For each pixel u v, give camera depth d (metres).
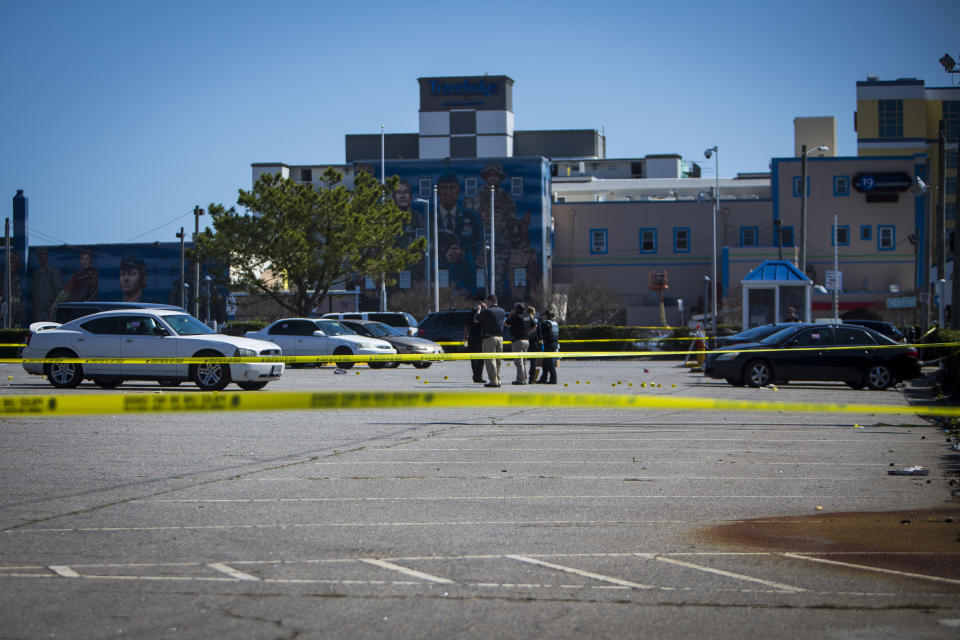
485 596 8.51
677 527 11.28
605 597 8.49
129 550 10.05
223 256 75.69
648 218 135.38
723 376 35.44
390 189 80.69
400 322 62.00
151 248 120.06
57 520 11.45
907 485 14.16
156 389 30.98
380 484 13.95
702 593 8.63
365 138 169.62
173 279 119.69
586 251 136.25
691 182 149.25
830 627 7.74
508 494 13.24
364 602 8.30
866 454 17.31
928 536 10.84
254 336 47.72
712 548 10.27
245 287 76.69
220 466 15.49
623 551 10.12
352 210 76.44
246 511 12.01
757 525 11.41
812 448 18.03
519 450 17.50
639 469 15.45
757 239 132.50
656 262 135.12
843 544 10.47
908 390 34.66
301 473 14.84
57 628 7.60
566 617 7.93
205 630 7.57
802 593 8.64
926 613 8.12
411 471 15.10
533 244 129.50
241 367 30.03
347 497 12.95
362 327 52.97
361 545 10.30
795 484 14.18
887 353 34.31
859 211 129.50
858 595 8.59
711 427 21.41
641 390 33.44
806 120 163.88
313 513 11.91
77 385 31.23
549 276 132.38
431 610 8.09
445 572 9.27
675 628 7.69
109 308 45.12
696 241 134.38
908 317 100.06
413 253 80.44
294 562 9.59
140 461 15.98
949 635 7.57
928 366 48.12
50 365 30.80
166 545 10.27
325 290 77.56
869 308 122.75
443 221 130.38
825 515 12.01
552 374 37.22
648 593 8.62
